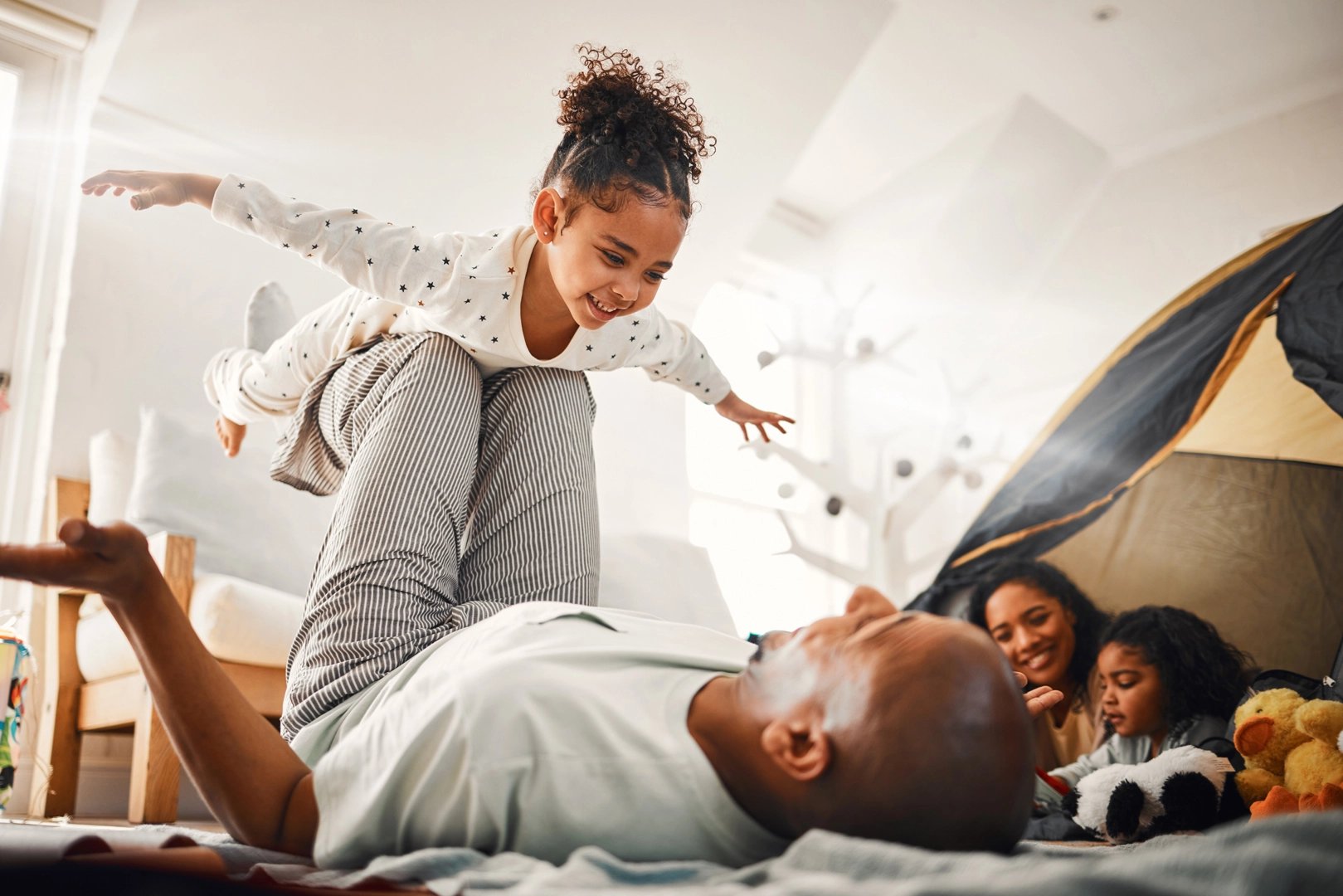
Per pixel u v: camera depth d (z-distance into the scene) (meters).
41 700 2.12
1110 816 1.97
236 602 1.79
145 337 2.34
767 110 3.06
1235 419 3.03
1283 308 3.09
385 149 2.69
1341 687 2.46
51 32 2.33
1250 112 3.44
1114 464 3.21
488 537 1.13
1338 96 3.25
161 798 1.77
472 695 0.62
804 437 4.13
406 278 1.19
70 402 2.23
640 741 0.62
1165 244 3.54
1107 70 3.37
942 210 3.83
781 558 3.92
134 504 2.02
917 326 3.99
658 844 0.61
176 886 0.50
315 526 2.21
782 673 0.61
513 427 1.18
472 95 2.70
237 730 0.67
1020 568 3.16
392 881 0.55
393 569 0.95
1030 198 3.78
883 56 3.36
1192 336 3.27
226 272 2.47
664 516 2.89
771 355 4.12
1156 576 2.93
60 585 0.63
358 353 1.24
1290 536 2.76
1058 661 2.93
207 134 2.48
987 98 3.56
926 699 0.55
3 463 2.20
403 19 2.52
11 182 2.29
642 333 1.31
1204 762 1.93
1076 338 3.64
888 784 0.55
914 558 3.81
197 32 2.35
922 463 3.88
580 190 1.12
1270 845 0.41
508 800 0.61
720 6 2.80
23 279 2.28
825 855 0.50
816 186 4.11
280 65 2.47
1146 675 2.73
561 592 1.10
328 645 0.90
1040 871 0.43
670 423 3.04
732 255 3.32
